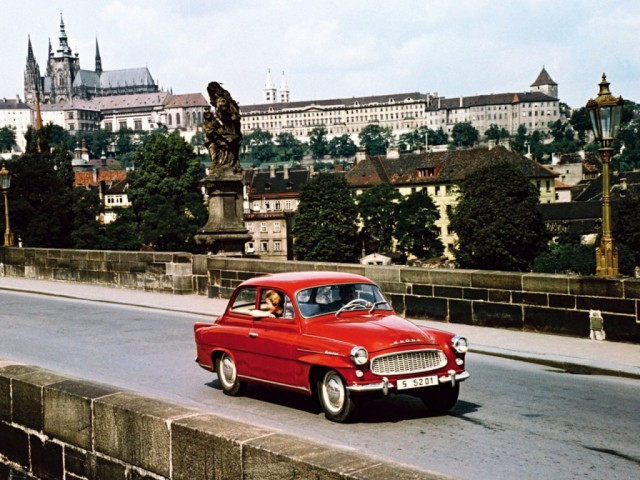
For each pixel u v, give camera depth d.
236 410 10.77
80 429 7.72
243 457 6.04
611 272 15.26
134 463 7.12
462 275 17.50
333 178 116.00
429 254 120.31
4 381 8.70
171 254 26.61
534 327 16.25
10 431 8.66
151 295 26.31
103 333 18.69
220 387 12.39
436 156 152.00
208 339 11.93
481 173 89.31
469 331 16.69
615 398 11.22
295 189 161.50
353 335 9.80
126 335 18.27
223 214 26.14
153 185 103.31
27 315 22.39
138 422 7.04
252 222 144.38
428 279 18.12
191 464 6.52
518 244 88.50
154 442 6.88
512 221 86.56
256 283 11.26
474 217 88.62
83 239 76.56
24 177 72.69
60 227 74.06
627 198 93.69
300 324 10.35
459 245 91.50
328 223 114.62
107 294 26.92
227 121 26.30
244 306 11.39
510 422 9.91
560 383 12.29
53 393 8.02
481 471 7.96
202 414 6.91
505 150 148.38
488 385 12.16
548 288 16.00
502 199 87.62
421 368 9.67
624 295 14.85
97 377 13.45
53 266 32.22
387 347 9.55
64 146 99.38
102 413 7.46
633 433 9.34
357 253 120.25
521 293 16.45
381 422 9.95
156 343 17.02
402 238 118.44
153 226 98.69
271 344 10.60
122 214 102.50
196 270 26.16
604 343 14.91
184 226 98.62
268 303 10.91
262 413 10.55
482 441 9.05
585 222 115.62
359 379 9.48
